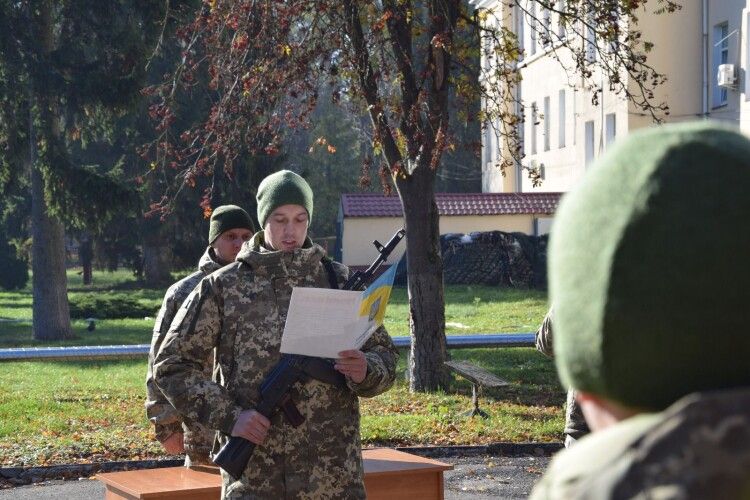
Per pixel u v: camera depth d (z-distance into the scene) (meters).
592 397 1.28
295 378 4.08
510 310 27.88
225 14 14.06
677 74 28.31
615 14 14.73
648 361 1.20
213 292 4.22
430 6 13.24
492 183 46.00
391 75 14.14
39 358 15.07
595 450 1.18
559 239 1.28
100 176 24.31
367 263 38.00
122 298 31.05
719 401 1.12
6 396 14.19
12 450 10.44
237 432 4.01
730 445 1.10
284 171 4.40
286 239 4.31
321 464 4.10
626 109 29.58
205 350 4.21
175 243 40.66
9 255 47.19
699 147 1.20
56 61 23.91
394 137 13.91
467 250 36.00
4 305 38.25
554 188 38.31
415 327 13.98
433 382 13.92
